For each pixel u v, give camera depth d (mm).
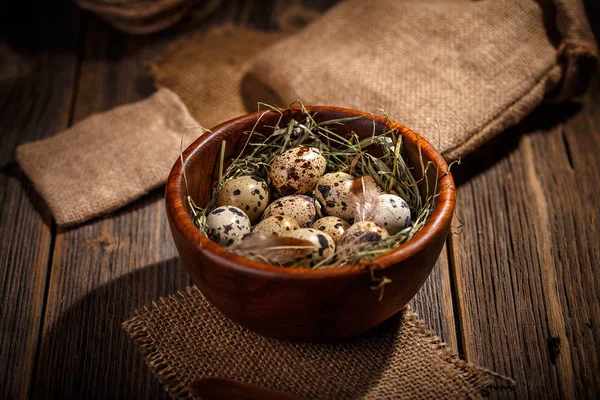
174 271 522
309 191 469
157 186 572
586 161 601
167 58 718
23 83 702
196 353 451
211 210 467
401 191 463
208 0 779
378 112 575
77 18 793
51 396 450
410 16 638
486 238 541
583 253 528
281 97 630
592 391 448
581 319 486
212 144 452
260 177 483
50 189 566
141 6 722
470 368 441
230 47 732
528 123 639
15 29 770
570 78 617
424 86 585
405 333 459
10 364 469
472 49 600
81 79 711
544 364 460
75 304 500
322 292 380
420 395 428
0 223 562
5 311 500
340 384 433
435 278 512
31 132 647
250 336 459
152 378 457
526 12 621
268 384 434
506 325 482
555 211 560
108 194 561
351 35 645
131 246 542
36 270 528
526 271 517
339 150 488
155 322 469
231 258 383
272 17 790
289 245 403
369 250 411
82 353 470
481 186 581
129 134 606
